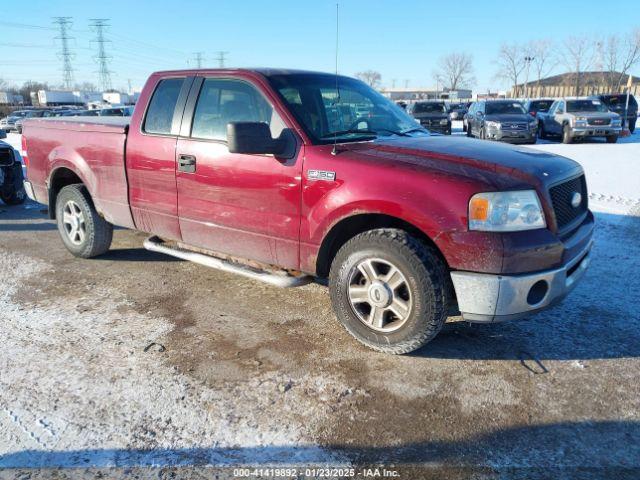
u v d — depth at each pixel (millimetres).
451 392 2953
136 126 4422
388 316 3328
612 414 2744
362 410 2785
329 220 3318
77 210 5270
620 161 12938
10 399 2883
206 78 4047
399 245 3068
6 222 7301
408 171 3078
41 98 67375
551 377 3105
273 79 3771
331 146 3428
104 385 3023
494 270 2900
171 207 4254
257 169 3623
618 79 55188
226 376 3125
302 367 3227
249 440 2551
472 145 3576
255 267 3947
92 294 4445
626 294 4324
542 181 3049
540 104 24875
